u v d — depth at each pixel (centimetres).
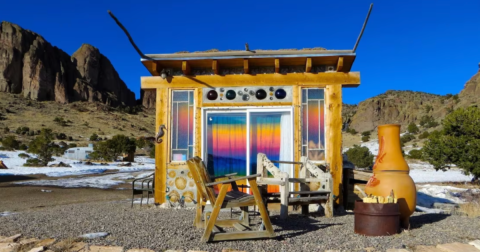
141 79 803
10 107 9144
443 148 1962
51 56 12950
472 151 1839
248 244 447
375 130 9406
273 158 784
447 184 1827
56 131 7331
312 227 545
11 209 842
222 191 458
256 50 752
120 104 15062
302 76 769
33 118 8412
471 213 685
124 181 1830
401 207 523
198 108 789
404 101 11769
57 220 594
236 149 795
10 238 467
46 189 1405
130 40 696
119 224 554
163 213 674
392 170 539
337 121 750
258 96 778
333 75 761
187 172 776
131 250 419
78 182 1741
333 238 473
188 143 789
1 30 11894
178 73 809
